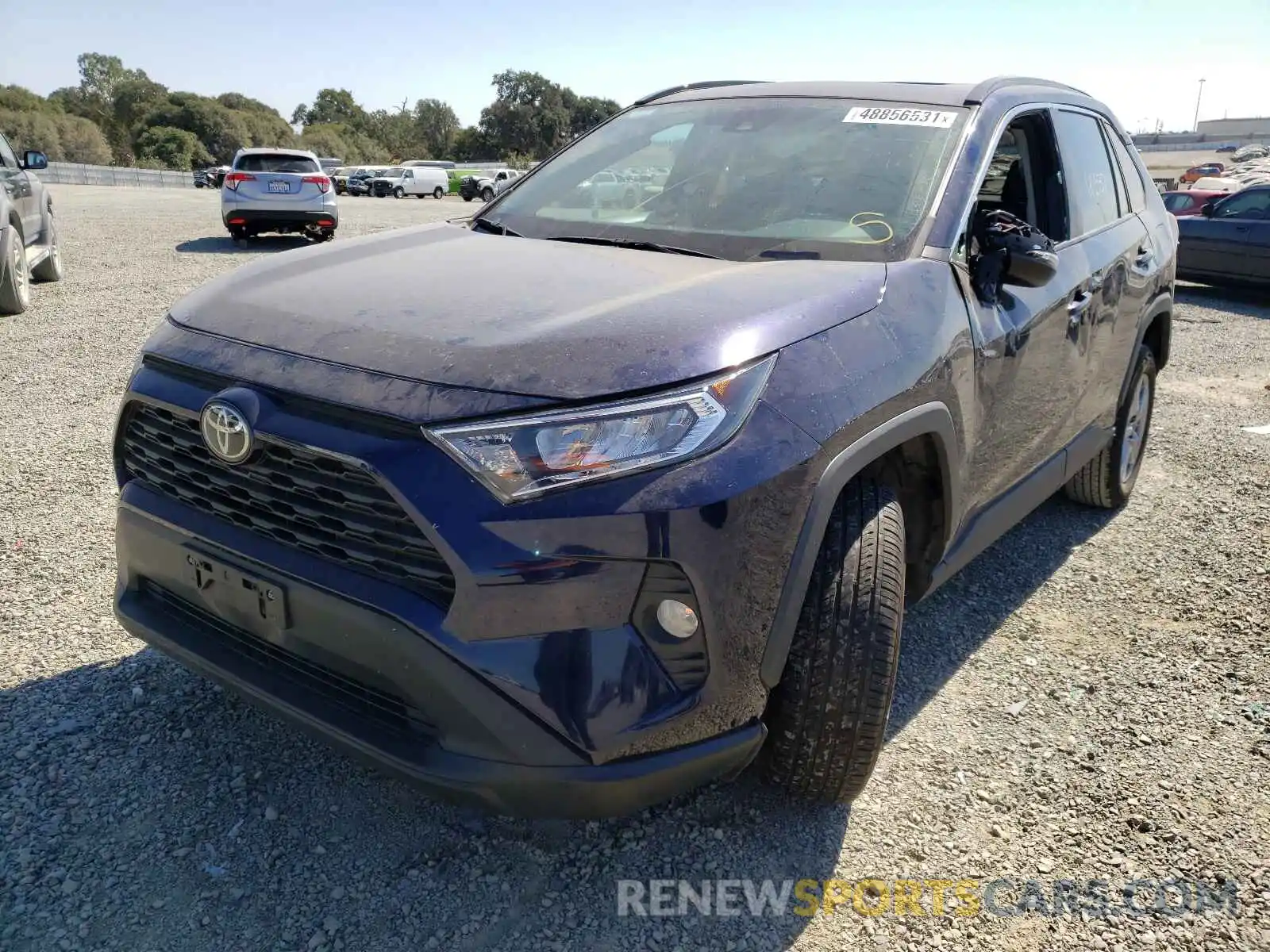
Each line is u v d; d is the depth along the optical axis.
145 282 10.12
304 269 2.62
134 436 2.38
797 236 2.79
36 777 2.43
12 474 4.44
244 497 2.11
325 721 2.02
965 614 3.57
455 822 2.38
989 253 2.78
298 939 2.01
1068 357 3.35
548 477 1.80
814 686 2.17
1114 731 2.86
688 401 1.87
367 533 1.90
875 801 2.53
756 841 2.37
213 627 2.28
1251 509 4.63
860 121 3.17
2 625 3.12
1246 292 12.81
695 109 3.57
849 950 2.07
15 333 7.43
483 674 1.82
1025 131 3.46
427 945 2.02
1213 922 2.16
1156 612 3.61
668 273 2.47
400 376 1.93
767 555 1.94
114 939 1.98
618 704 1.85
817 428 2.01
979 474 2.82
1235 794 2.58
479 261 2.63
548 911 2.13
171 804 2.37
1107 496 4.45
